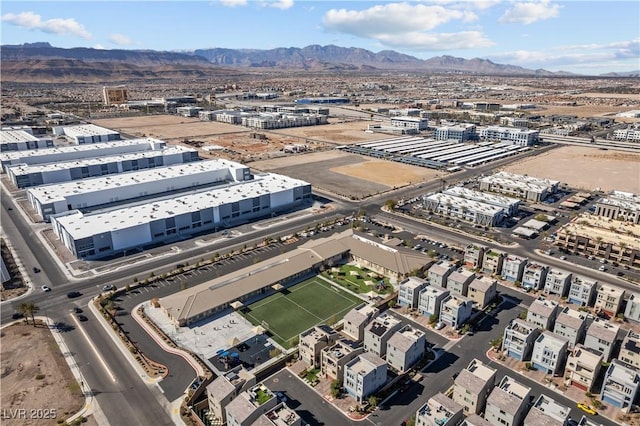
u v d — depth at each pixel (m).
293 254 145.75
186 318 112.50
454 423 78.81
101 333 109.25
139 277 137.38
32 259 148.25
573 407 87.56
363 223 183.12
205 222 177.50
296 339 108.19
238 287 125.69
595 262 149.25
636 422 83.44
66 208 186.62
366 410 86.75
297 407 87.38
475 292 122.44
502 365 100.06
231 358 98.62
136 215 167.50
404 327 103.50
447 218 190.38
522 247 160.88
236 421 76.44
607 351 99.56
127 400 88.19
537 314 110.75
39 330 109.75
